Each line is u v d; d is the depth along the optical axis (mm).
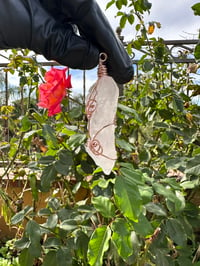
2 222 2119
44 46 584
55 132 1208
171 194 869
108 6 1529
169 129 1351
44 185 1121
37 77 1599
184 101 1526
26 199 1942
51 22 583
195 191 1333
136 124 1547
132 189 687
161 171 1343
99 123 653
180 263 1005
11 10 545
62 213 1155
